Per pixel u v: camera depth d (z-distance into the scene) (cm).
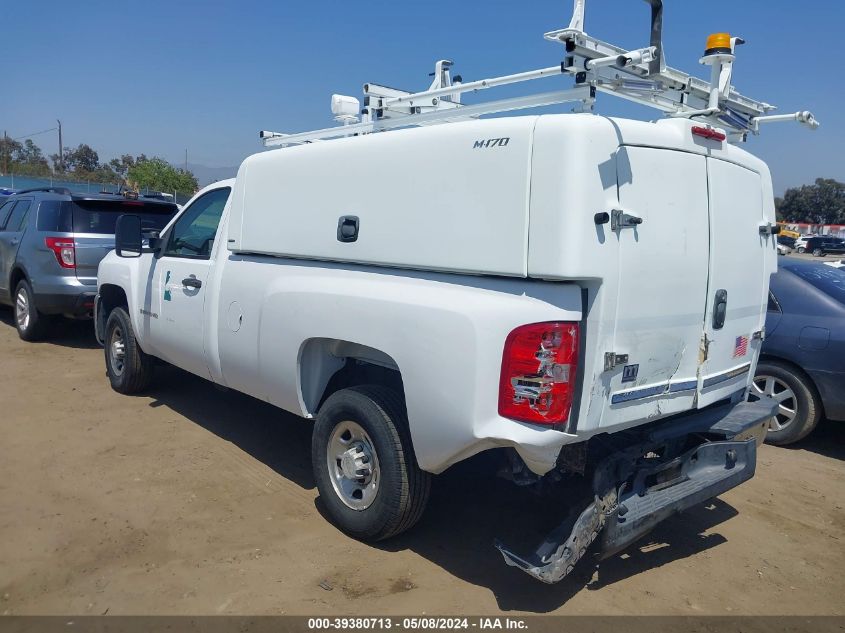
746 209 405
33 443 533
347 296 375
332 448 406
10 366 762
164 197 1588
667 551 415
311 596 345
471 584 361
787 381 604
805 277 614
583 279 302
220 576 361
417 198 355
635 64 309
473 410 313
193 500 446
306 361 417
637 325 327
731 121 402
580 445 335
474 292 327
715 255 375
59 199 846
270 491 464
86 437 550
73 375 732
